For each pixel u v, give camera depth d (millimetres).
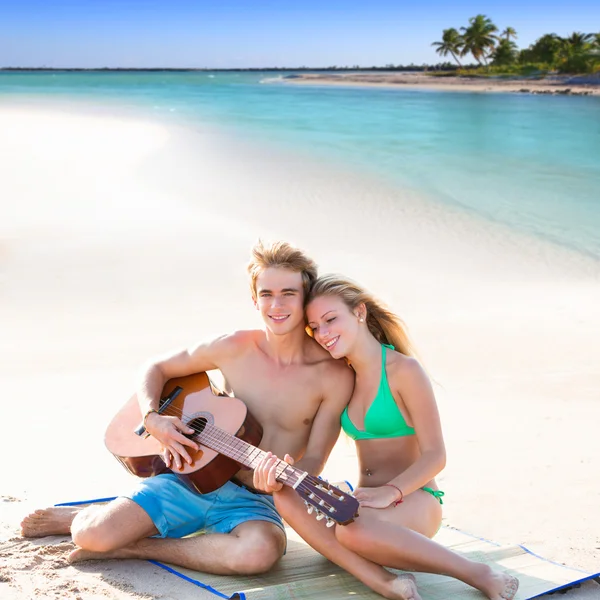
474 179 20969
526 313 9555
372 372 3725
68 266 11164
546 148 27828
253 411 3941
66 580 3232
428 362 7512
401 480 3445
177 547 3459
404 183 20047
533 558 3609
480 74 125438
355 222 15430
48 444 5191
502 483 4738
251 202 16922
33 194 16156
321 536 3293
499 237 14492
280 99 62875
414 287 11008
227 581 3312
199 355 4062
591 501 4453
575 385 6738
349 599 3111
